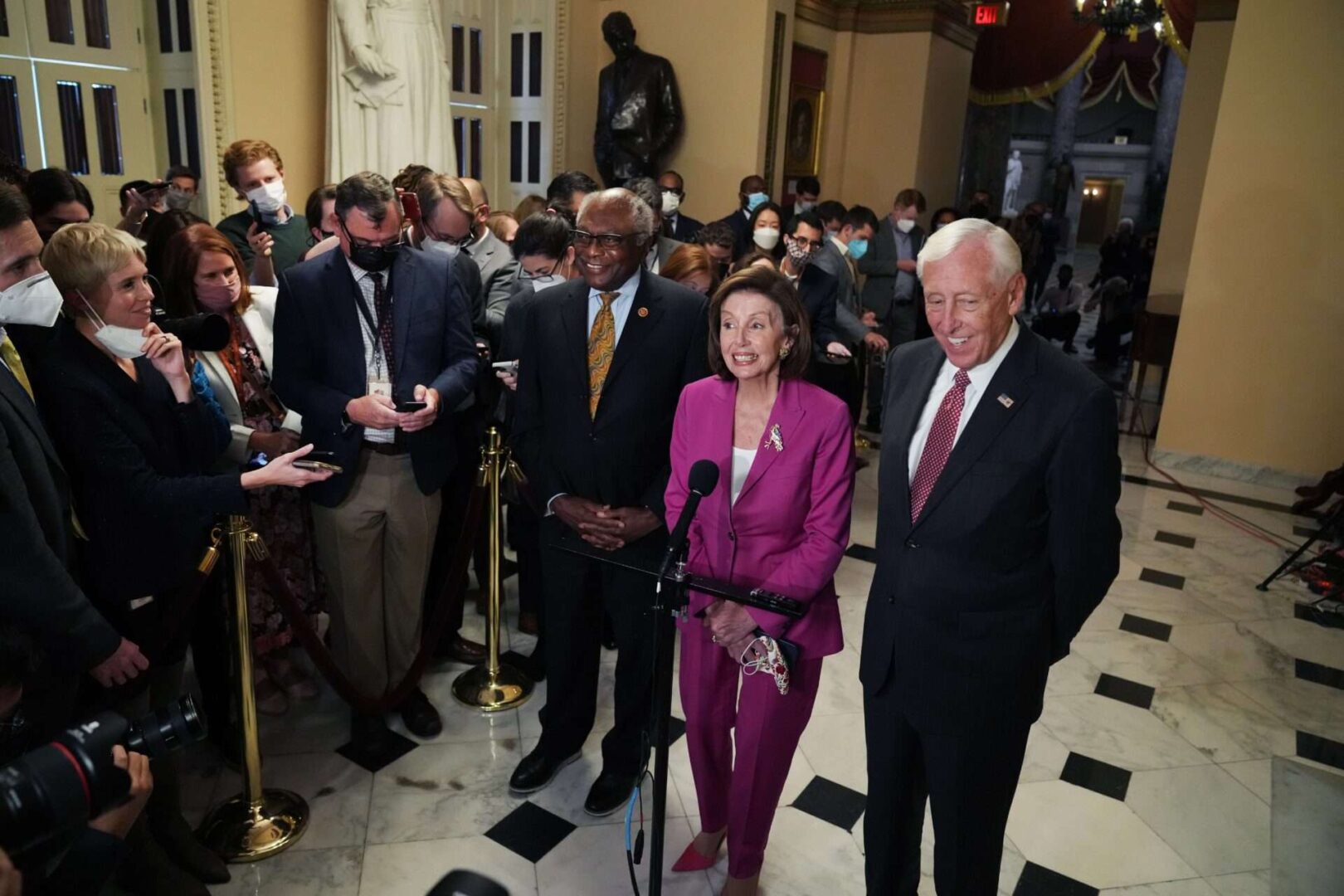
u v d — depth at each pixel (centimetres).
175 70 540
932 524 168
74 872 115
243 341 265
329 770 265
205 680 263
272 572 240
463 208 318
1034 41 1129
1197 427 591
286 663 300
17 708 138
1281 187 537
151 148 555
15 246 161
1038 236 1100
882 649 178
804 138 913
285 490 269
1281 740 302
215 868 220
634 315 228
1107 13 902
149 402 201
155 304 247
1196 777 280
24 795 97
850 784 270
